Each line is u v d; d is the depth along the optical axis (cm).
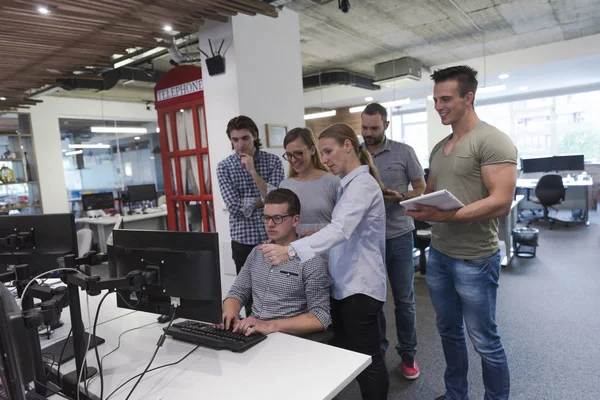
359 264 155
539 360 244
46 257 174
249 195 248
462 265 165
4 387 83
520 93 953
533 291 365
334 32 542
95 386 117
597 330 278
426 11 487
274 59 337
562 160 789
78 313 121
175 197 376
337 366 120
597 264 437
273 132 334
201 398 107
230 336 140
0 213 640
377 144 239
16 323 83
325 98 931
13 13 221
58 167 721
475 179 160
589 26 588
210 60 312
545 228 665
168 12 260
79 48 296
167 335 150
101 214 689
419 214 157
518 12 511
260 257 171
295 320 150
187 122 360
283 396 105
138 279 125
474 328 168
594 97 889
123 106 823
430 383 227
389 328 305
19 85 396
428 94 893
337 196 186
